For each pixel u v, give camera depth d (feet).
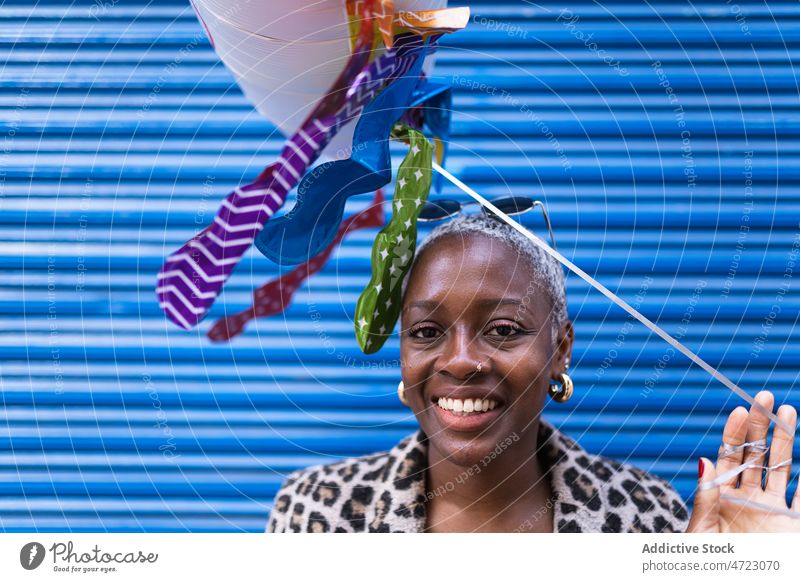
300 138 3.64
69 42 6.97
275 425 7.06
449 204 4.13
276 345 7.06
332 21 3.66
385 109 3.60
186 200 6.99
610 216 6.86
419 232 5.06
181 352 7.06
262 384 7.07
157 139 6.98
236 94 7.00
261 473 7.06
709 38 6.86
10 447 7.04
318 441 7.05
